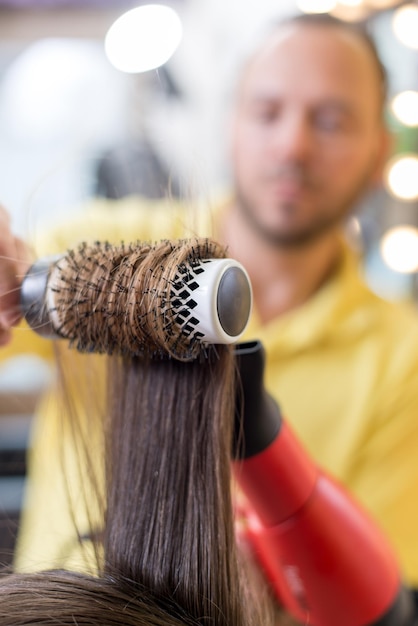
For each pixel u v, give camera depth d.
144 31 0.71
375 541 0.34
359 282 0.72
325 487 0.33
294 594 0.34
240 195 0.64
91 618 0.23
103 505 0.31
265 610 0.31
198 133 0.93
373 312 0.70
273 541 0.32
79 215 0.58
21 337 0.53
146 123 0.91
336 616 0.33
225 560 0.27
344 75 0.59
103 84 0.93
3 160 0.95
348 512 0.33
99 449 0.33
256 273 0.67
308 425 0.66
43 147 0.96
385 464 0.66
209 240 0.24
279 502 0.31
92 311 0.24
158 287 0.22
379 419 0.65
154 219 0.49
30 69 0.97
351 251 0.73
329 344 0.67
